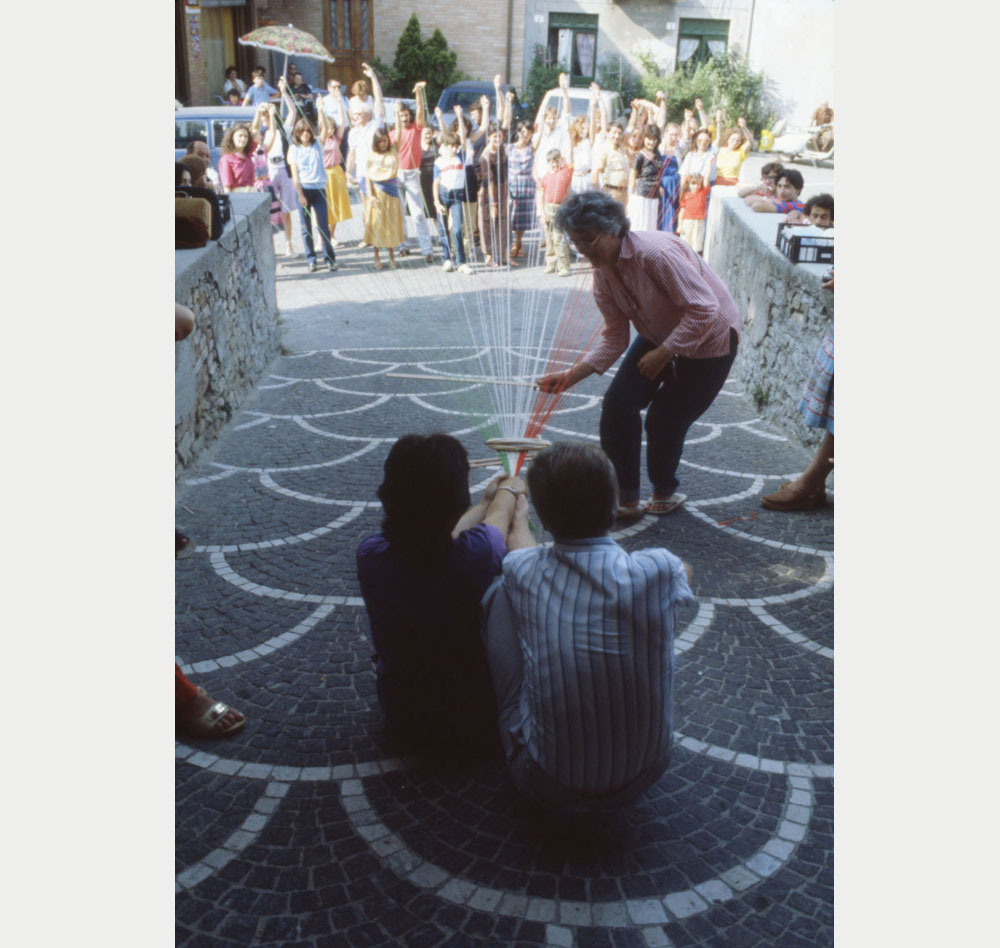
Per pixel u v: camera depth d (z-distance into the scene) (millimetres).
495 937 1956
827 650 3072
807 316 4992
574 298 8688
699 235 9664
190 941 1937
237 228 5859
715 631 3180
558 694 2031
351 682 2859
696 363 3799
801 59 16000
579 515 2021
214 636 3119
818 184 14406
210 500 4281
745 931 1977
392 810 2318
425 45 18438
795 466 4797
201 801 2346
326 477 4559
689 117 9773
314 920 1996
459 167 9383
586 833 2246
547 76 16625
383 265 10266
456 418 5477
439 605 2277
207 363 5000
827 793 2400
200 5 16016
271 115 9836
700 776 2461
